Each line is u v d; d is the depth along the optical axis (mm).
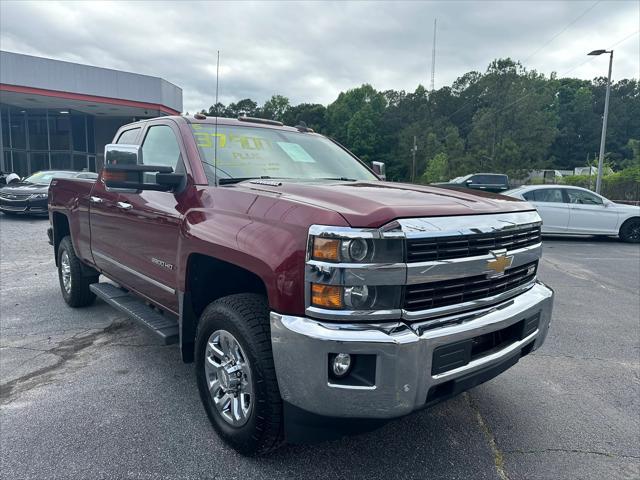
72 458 2629
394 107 86438
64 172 15539
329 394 2109
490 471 2590
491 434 2957
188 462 2605
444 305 2320
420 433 2949
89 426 2961
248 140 3707
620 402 3422
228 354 2701
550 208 12633
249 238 2424
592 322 5324
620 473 2592
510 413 3230
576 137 88062
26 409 3168
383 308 2127
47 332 4684
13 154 31828
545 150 48219
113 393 3412
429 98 84250
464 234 2312
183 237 2936
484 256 2414
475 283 2420
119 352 4191
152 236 3432
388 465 2613
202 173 3178
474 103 76500
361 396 2105
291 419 2295
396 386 2102
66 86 26766
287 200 2436
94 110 31078
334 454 2701
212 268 2969
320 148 4164
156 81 29594
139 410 3168
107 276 4484
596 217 12602
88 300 5387
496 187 14617
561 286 7188
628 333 4965
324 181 3352
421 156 73750
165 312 3586
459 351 2297
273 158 3643
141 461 2609
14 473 2494
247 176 3322
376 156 82188
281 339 2201
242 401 2594
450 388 2332
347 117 87750
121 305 3955
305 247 2162
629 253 10781
